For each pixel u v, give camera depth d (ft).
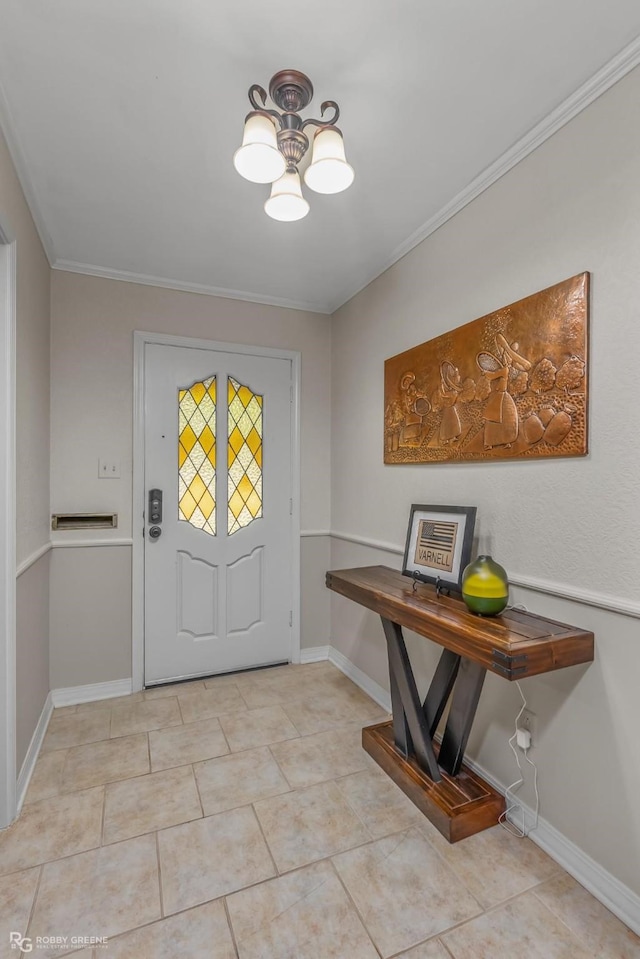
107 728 7.49
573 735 4.80
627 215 4.33
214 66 4.40
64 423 8.35
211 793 5.95
